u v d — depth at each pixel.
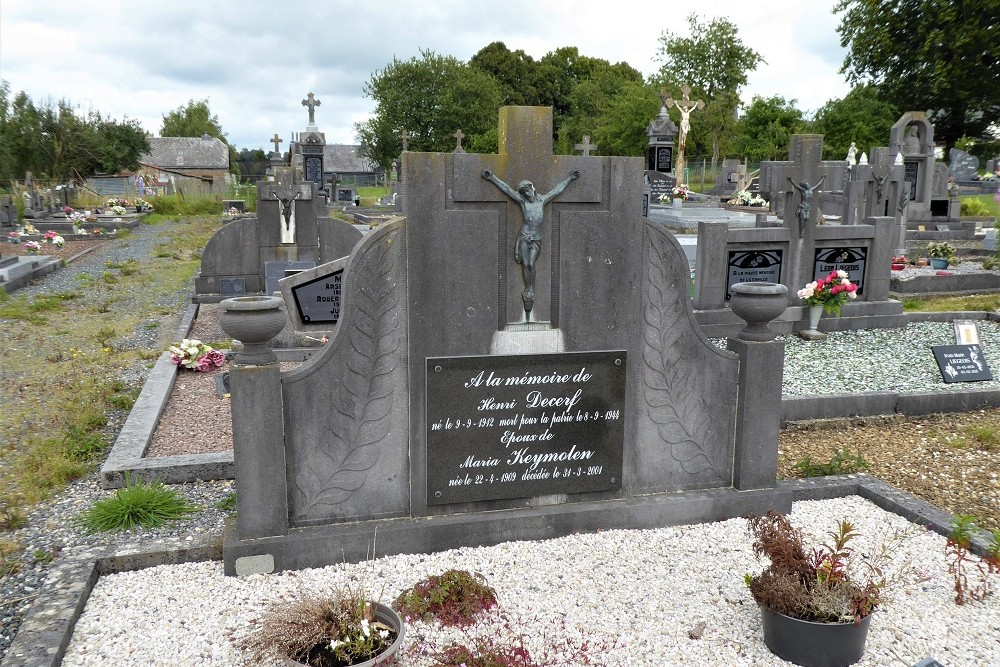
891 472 6.05
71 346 10.05
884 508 5.36
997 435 6.84
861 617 3.51
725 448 5.26
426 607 3.85
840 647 3.52
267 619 3.46
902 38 41.09
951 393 7.59
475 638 3.69
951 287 14.07
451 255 4.47
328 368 4.40
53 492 5.61
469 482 4.76
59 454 6.19
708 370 5.10
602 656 3.62
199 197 37.44
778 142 47.97
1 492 5.54
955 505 5.44
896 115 42.62
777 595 3.57
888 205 18.22
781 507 5.23
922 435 6.93
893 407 7.50
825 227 10.79
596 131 55.09
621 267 4.79
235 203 34.81
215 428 6.76
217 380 7.93
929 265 16.59
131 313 12.48
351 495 4.59
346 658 3.26
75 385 8.08
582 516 4.88
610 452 4.98
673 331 4.97
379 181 72.31
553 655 3.61
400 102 57.41
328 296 9.52
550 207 4.61
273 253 12.17
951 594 4.19
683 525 5.06
